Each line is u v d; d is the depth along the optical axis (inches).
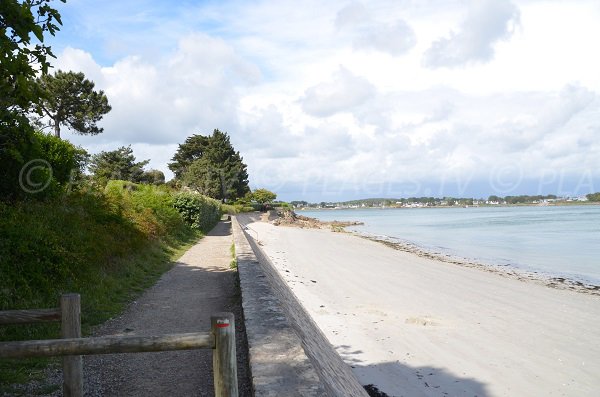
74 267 343.0
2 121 252.5
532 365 375.6
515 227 2230.6
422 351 406.3
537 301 608.1
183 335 122.3
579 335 454.9
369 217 5019.7
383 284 722.8
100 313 318.0
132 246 518.0
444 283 738.8
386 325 483.2
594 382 343.6
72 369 160.9
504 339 440.5
